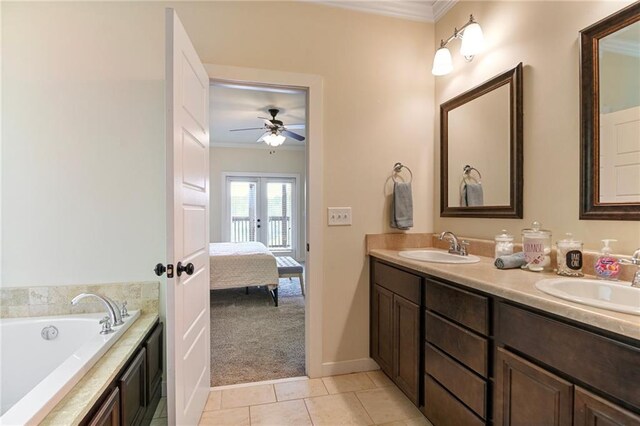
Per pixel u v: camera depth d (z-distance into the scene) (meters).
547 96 1.62
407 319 1.86
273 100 3.95
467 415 1.39
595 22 1.40
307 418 1.81
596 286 1.25
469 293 1.38
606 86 1.36
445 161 2.36
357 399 1.99
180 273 1.42
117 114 1.95
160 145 1.99
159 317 1.99
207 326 1.98
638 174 1.26
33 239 1.88
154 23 1.98
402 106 2.41
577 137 1.47
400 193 2.33
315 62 2.23
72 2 1.90
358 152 2.32
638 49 1.26
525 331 1.12
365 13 2.33
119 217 1.97
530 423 1.09
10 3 1.83
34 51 1.86
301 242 7.11
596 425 0.88
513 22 1.81
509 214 1.82
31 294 1.87
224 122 4.98
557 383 0.99
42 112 1.87
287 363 2.46
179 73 1.43
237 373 2.31
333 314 2.30
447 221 2.35
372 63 2.35
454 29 2.26
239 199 6.81
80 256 1.93
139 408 1.55
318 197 2.24
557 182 1.57
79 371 1.19
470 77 2.13
